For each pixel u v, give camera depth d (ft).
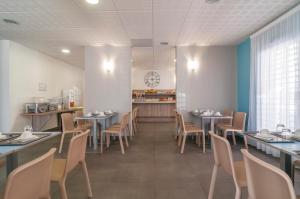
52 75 23.24
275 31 12.37
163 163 11.53
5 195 3.18
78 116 16.34
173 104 30.55
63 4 10.25
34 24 12.98
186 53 18.70
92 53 18.74
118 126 15.85
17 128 17.54
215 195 7.75
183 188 8.40
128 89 18.78
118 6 10.48
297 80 10.41
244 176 5.75
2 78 16.75
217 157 6.64
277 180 3.31
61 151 14.07
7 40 16.56
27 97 18.88
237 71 18.65
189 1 9.96
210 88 18.72
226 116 15.56
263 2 10.09
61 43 17.60
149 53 21.89
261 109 13.98
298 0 9.89
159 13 11.34
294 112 10.66
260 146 13.93
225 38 16.26
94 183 8.91
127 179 9.34
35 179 3.94
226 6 10.52
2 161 6.93
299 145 5.97
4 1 9.91
